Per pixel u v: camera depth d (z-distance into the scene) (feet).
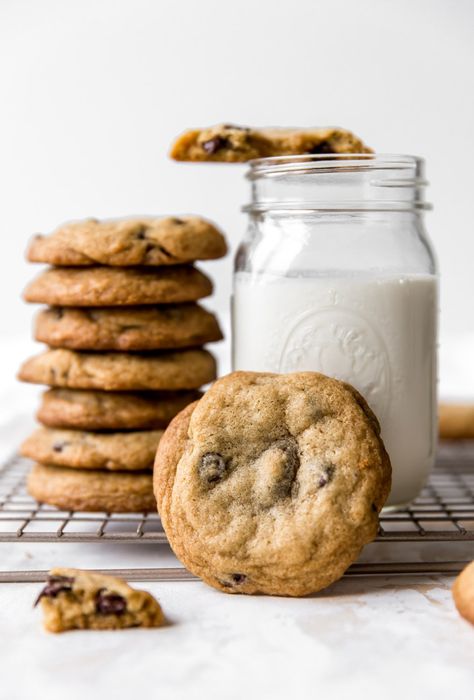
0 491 1.89
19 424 2.39
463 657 1.35
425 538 1.54
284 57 3.00
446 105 3.00
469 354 2.86
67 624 1.41
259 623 1.42
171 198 3.11
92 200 3.13
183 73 3.03
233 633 1.40
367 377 1.65
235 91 3.03
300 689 1.29
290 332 1.66
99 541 1.55
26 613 1.45
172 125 3.07
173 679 1.31
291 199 1.66
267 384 1.55
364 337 1.65
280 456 1.50
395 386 1.66
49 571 1.53
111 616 1.41
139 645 1.37
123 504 1.73
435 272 1.73
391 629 1.41
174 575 1.53
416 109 3.01
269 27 2.99
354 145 1.72
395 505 1.71
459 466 2.03
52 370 1.77
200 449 1.51
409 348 1.67
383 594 1.49
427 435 1.71
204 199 3.11
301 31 2.98
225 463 1.51
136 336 1.73
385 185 1.65
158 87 3.05
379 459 1.50
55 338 1.75
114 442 1.75
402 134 3.02
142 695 1.28
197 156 1.73
